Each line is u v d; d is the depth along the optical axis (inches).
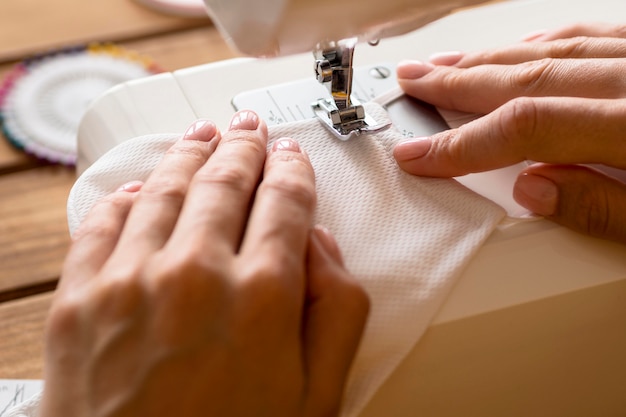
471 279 13.6
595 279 13.8
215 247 12.3
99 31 22.8
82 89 21.4
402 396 13.7
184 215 12.7
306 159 13.9
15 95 21.3
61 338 12.4
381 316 13.2
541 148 14.2
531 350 14.1
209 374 12.0
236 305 12.0
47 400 12.4
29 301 17.9
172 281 12.0
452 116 16.3
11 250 18.8
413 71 16.6
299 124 15.2
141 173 14.6
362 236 13.8
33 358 17.1
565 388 15.0
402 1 13.1
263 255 12.3
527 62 15.9
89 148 16.2
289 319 12.1
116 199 13.7
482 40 18.1
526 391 14.7
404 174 14.6
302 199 13.1
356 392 12.9
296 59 17.3
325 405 12.4
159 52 22.3
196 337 11.9
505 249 14.0
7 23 22.9
